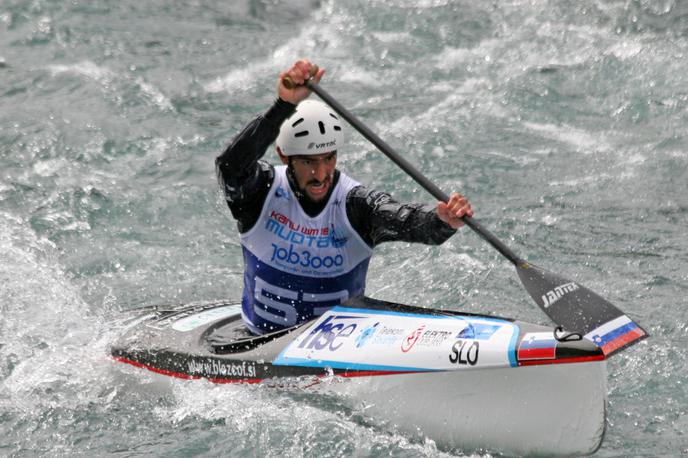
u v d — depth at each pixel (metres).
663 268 27.47
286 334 19.72
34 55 43.00
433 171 34.06
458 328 17.95
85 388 21.30
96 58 43.00
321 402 18.94
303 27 47.69
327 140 18.47
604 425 16.92
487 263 27.97
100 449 18.98
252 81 41.69
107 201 31.98
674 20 45.59
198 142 36.16
